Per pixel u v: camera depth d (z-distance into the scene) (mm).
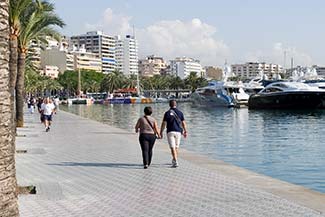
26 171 14008
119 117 62156
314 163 19672
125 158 17031
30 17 30062
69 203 9648
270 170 17844
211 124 46344
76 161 16281
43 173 13625
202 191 10789
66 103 131875
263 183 11820
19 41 31344
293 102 71188
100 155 18031
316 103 70562
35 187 11375
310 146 26531
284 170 17828
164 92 177250
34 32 31922
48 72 195000
